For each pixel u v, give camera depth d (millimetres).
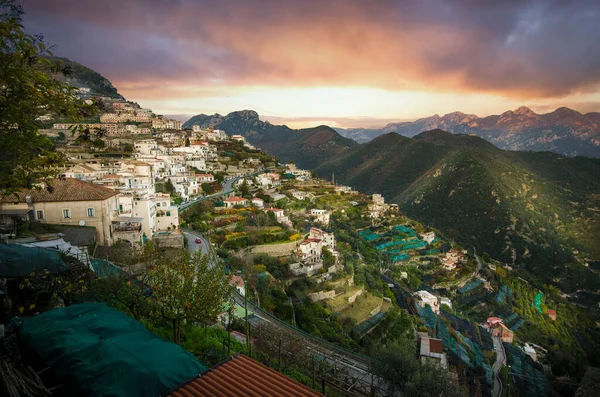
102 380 11695
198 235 67000
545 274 159250
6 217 36688
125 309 22828
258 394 11789
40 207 42062
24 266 21031
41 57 12609
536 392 65438
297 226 96375
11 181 13328
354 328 59094
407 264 116375
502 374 66875
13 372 11172
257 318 38719
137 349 13445
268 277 57812
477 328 87562
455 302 102250
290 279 64312
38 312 20234
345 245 101000
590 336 110562
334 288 68125
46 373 12383
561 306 123812
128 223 48906
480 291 112938
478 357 70000
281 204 113812
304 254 72688
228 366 13367
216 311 19328
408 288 98500
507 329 90250
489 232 190875
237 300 42938
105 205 44500
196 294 18797
